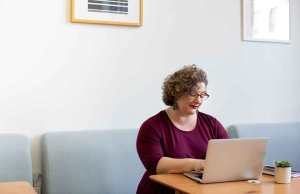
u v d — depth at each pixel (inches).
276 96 141.5
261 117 138.9
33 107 109.0
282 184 72.0
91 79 114.9
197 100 88.2
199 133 91.2
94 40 115.3
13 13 107.2
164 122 90.0
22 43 108.0
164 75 123.4
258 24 138.0
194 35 127.8
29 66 108.7
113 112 117.2
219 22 131.6
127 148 112.3
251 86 137.1
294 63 143.9
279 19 141.6
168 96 91.0
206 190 66.7
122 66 118.4
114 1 117.0
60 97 111.7
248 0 136.1
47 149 104.7
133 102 119.6
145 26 121.2
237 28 134.7
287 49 142.9
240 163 73.2
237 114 134.7
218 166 71.5
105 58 116.4
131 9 119.1
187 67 92.0
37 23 109.4
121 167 110.4
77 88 113.4
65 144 106.5
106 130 113.1
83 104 114.0
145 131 88.7
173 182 71.9
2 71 106.3
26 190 71.6
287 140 134.8
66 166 105.0
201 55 129.0
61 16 111.7
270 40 139.8
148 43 121.6
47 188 102.8
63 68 112.0
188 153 88.4
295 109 144.1
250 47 137.1
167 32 124.0
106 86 116.5
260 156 74.8
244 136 128.3
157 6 122.7
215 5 131.0
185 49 126.5
